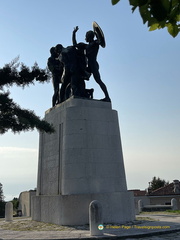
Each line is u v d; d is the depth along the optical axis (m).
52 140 14.62
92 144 13.41
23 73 10.82
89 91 15.53
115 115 14.51
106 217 12.14
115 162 13.69
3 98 9.94
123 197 12.78
